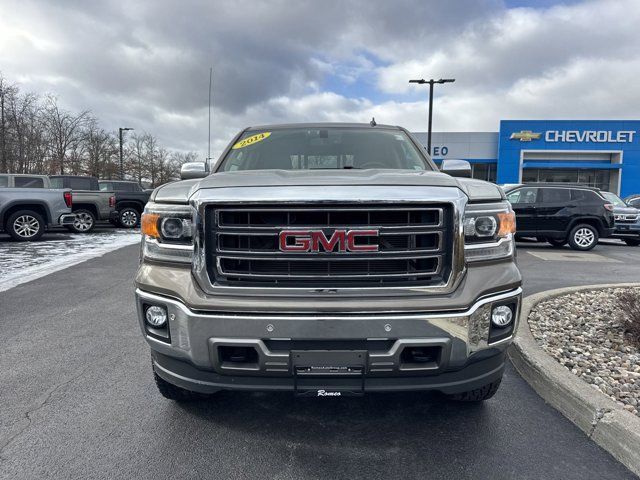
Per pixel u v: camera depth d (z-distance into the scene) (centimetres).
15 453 243
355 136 384
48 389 320
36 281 690
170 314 227
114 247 1119
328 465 234
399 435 262
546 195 1212
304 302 214
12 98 2909
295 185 219
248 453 244
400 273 222
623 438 239
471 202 230
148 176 4697
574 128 3169
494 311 232
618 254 1140
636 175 3152
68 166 3416
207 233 222
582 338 407
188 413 286
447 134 3334
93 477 223
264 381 225
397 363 217
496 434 265
